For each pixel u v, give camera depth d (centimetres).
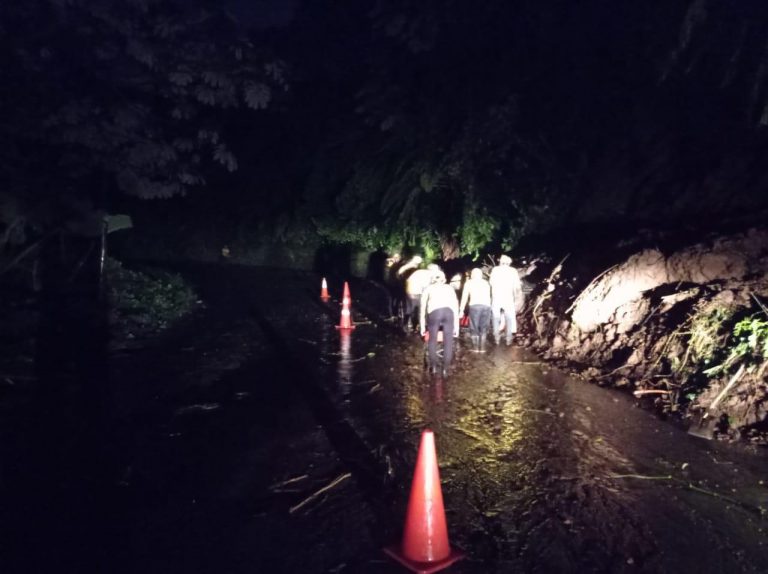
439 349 1165
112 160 1395
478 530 526
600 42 1639
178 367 1034
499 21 1822
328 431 750
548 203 1611
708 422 735
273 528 532
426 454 481
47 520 545
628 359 936
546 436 721
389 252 2128
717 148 1351
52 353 1094
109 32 1300
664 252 1081
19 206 1301
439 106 1888
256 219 2877
